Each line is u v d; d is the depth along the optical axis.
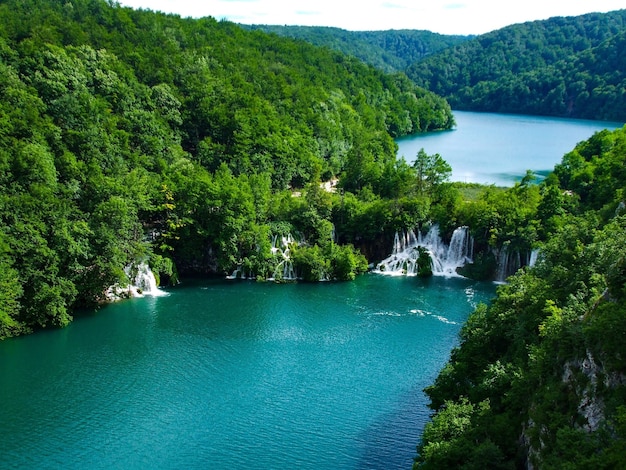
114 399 61.88
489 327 55.94
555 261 61.97
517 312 54.41
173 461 51.56
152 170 108.50
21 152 83.50
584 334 35.78
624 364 32.12
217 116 128.62
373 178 128.38
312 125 159.50
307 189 117.12
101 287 86.75
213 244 103.50
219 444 54.03
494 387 46.44
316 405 60.47
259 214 107.06
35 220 79.44
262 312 86.38
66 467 50.81
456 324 81.44
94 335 77.88
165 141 116.94
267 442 54.25
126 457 52.12
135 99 118.75
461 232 106.56
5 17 126.69
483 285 99.25
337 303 90.19
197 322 82.56
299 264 102.44
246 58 178.38
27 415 58.69
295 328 80.38
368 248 111.44
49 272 79.38
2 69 101.31
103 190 90.12
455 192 113.19
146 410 59.72
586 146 134.38
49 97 103.38
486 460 36.50
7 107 92.12
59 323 80.19
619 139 119.38
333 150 159.50
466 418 43.12
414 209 110.50
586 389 34.78
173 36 165.38
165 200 100.44
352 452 52.69
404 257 108.44
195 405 60.69
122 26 152.25
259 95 152.50
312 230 110.00
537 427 35.66
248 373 67.50
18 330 77.25
